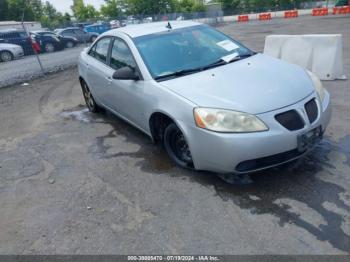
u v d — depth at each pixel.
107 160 4.18
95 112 6.19
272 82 3.35
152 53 4.07
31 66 13.38
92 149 4.57
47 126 5.77
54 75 11.01
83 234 2.86
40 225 3.04
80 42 24.41
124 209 3.14
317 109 3.28
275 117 2.98
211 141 3.04
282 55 7.33
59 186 3.68
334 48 6.51
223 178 3.43
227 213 2.92
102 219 3.03
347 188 3.08
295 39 7.09
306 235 2.58
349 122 4.51
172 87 3.53
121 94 4.39
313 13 30.00
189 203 3.12
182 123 3.29
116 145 4.60
